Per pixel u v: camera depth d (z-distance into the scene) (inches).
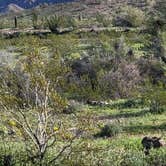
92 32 2632.9
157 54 1628.9
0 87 538.6
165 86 1400.1
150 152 619.8
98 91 1307.8
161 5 1867.6
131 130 876.6
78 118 541.6
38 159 531.8
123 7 4618.6
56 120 558.6
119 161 583.2
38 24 3307.1
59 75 546.9
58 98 539.5
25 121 526.6
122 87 1338.6
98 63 1476.4
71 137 541.6
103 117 1048.2
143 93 1288.1
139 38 2020.2
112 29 2758.4
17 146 625.0
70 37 2202.3
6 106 533.0
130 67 1409.9
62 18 3147.1
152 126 909.2
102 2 5408.5
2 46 1958.7
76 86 1338.6
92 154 581.3
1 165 543.8
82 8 5339.6
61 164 530.6
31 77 534.9
